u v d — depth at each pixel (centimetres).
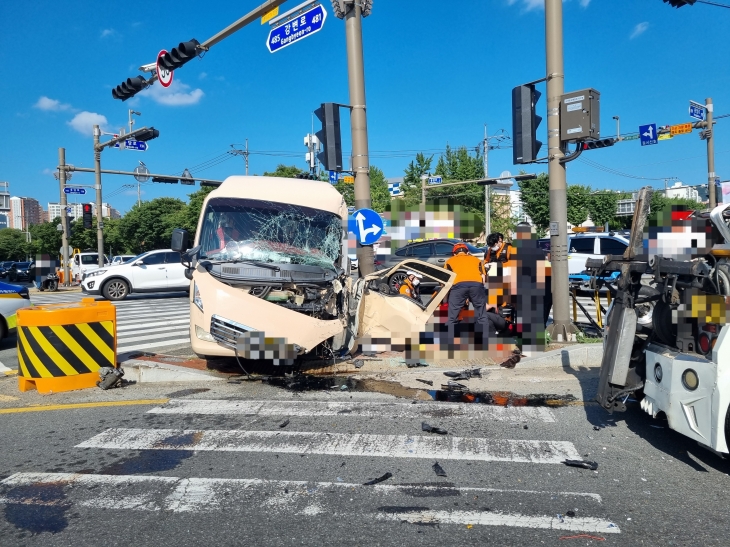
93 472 418
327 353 743
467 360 784
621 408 468
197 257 725
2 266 5006
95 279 1916
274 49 1072
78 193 2998
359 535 326
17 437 498
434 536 324
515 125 845
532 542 317
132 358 766
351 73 909
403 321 798
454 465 426
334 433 499
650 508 355
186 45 1220
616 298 470
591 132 782
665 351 434
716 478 399
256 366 746
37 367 643
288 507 361
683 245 474
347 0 893
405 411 564
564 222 836
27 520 347
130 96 1462
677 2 1005
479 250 1767
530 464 427
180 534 329
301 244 752
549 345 805
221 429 512
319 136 917
